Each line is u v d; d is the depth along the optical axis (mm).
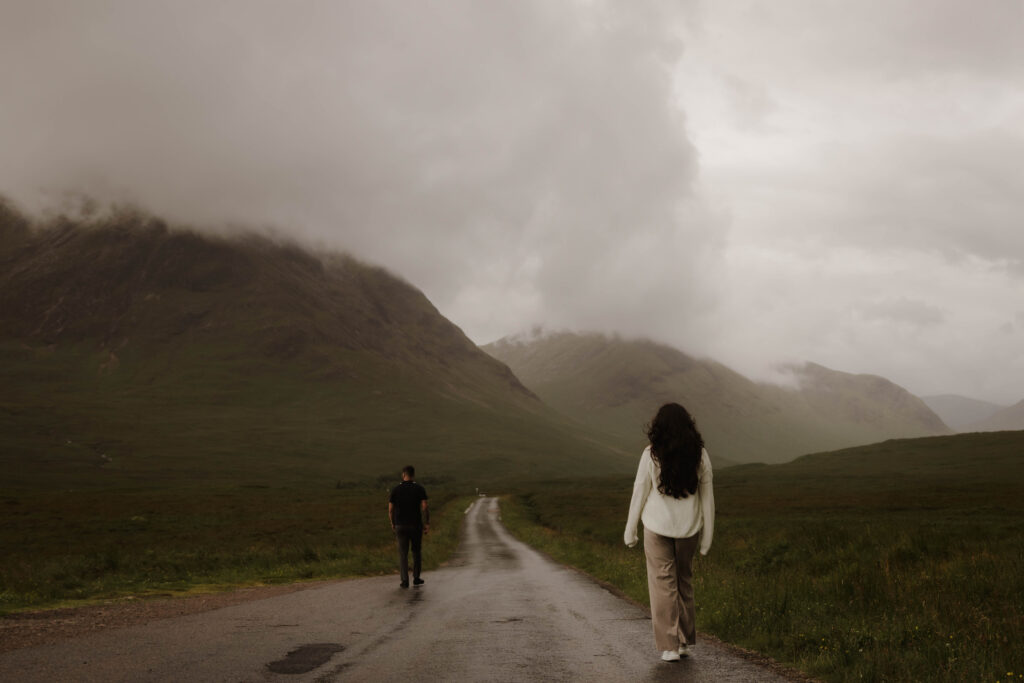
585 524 59375
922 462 153000
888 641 7387
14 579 15602
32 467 187125
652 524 6980
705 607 10477
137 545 43719
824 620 8945
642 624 9625
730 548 23391
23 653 7359
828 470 155000
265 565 22750
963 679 5988
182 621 9930
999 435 178875
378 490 185250
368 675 6316
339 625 9523
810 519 51844
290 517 74875
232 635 8625
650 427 7117
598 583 17031
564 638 8383
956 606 8922
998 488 91312
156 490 159000
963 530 23500
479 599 13078
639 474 7145
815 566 15578
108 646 7797
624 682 6043
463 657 7168
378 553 27219
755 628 8727
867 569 12383
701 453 7039
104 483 177000
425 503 15852
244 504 102000
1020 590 9938
